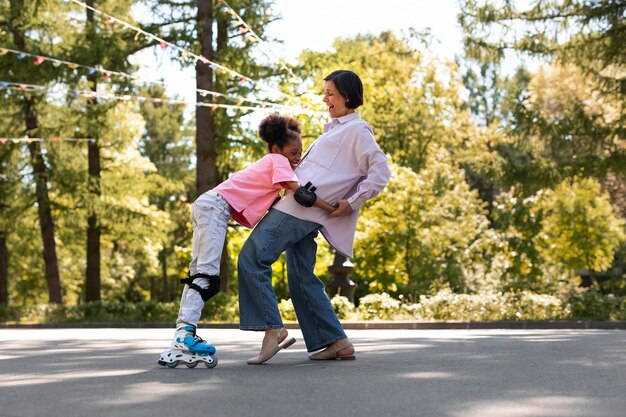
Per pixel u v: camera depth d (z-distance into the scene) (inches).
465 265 1275.8
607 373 217.5
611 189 1482.5
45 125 1152.8
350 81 254.4
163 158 2315.5
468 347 312.3
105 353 308.8
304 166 253.6
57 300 1209.4
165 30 973.8
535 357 263.6
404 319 799.7
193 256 249.0
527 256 1267.2
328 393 181.8
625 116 908.6
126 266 1868.8
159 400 174.2
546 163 940.6
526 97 958.4
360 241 1200.8
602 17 888.3
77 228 1398.9
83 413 159.8
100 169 1231.5
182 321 240.5
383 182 249.0
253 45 969.5
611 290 1370.6
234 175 252.7
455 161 1712.6
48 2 1080.8
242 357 275.1
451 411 157.9
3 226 1198.3
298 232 247.6
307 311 254.8
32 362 268.2
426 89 1723.7
